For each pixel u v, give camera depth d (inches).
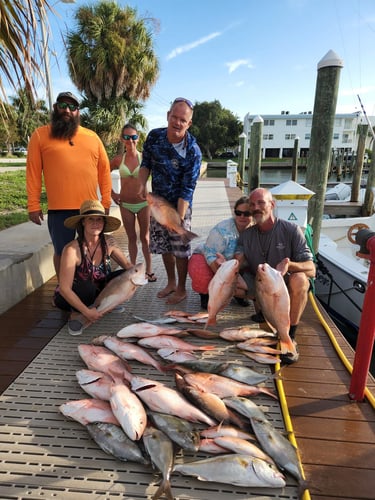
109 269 116.8
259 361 95.3
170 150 116.5
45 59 100.2
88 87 466.3
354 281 172.7
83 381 80.9
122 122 477.4
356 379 80.4
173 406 73.9
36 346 102.5
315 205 169.3
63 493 58.4
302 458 65.9
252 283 114.0
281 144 1910.7
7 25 90.7
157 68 493.4
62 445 67.8
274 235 105.2
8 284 123.8
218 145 2026.3
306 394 83.8
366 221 264.8
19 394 81.9
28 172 113.5
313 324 118.0
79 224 105.1
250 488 59.8
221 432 68.5
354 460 65.5
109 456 65.4
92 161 117.2
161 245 129.0
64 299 112.3
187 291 142.7
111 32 437.4
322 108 156.6
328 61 149.5
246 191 597.9
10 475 61.3
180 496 58.4
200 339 107.3
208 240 118.7
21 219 222.2
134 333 102.3
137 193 143.9
